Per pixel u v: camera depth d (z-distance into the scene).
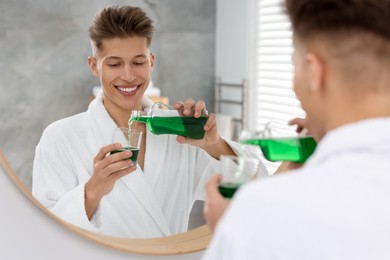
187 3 1.32
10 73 1.12
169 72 1.31
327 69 0.52
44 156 1.11
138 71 1.22
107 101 1.19
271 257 0.47
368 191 0.46
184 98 1.35
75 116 1.16
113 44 1.19
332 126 0.53
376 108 0.50
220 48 1.41
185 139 1.20
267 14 1.57
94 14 1.18
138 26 1.21
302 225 0.46
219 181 0.70
